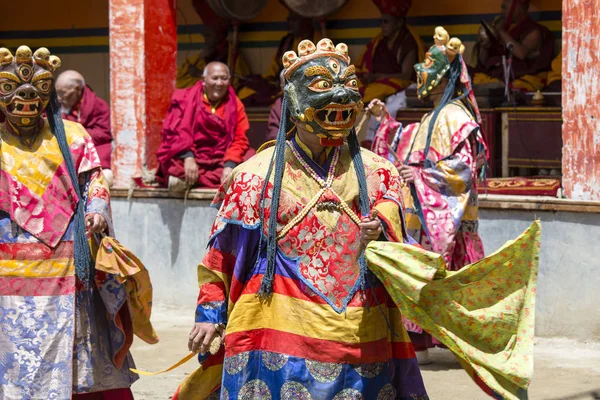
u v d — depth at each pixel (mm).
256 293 4734
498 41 13469
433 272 4457
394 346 4879
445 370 8344
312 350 4602
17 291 6047
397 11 14219
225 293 4926
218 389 5168
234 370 4715
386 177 4859
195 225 10875
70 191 6203
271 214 4695
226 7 14336
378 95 13742
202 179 10906
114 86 11422
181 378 8188
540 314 9227
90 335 6160
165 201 11023
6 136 6223
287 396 4594
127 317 6320
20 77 6023
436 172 8203
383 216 4672
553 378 7926
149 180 11359
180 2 16453
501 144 12250
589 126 8992
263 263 4746
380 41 14430
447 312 4543
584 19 8945
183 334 9922
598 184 8977
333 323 4602
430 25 14758
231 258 4914
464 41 14570
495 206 9352
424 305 4566
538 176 11500
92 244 6258
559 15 13664
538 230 4469
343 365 4598
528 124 11883
